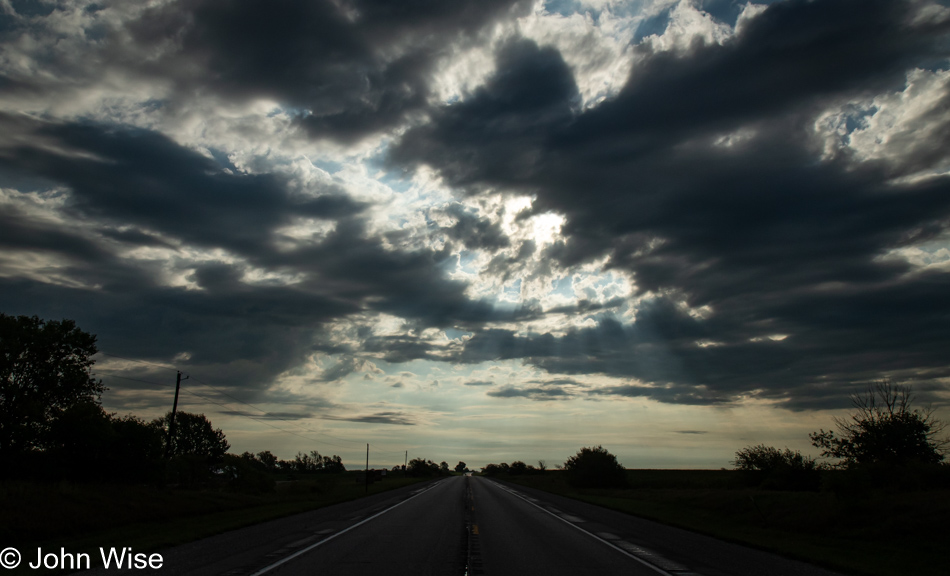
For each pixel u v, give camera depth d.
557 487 61.12
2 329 30.45
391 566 10.46
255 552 12.11
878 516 16.95
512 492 45.66
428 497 36.59
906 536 14.93
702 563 11.53
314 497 37.31
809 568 11.26
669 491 41.78
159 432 30.97
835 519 17.88
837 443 26.81
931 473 21.00
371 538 14.77
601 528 18.45
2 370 30.11
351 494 41.34
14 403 29.88
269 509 25.09
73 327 32.81
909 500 17.23
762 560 12.16
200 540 14.27
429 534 15.89
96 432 28.67
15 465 27.88
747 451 36.97
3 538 13.98
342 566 10.40
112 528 17.48
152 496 23.41
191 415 71.19
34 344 31.12
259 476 40.97
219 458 69.75
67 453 28.80
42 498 17.80
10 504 16.30
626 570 10.48
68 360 32.62
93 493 20.52
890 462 23.28
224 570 9.91
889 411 26.28
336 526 17.97
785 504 21.50
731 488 36.12
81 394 32.84
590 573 10.12
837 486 18.25
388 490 49.56
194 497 26.06
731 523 21.53
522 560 11.48
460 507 27.44
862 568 11.30
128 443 29.64
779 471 31.48
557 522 20.38
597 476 60.25
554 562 11.29
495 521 20.33
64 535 15.80
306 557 11.43
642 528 18.83
